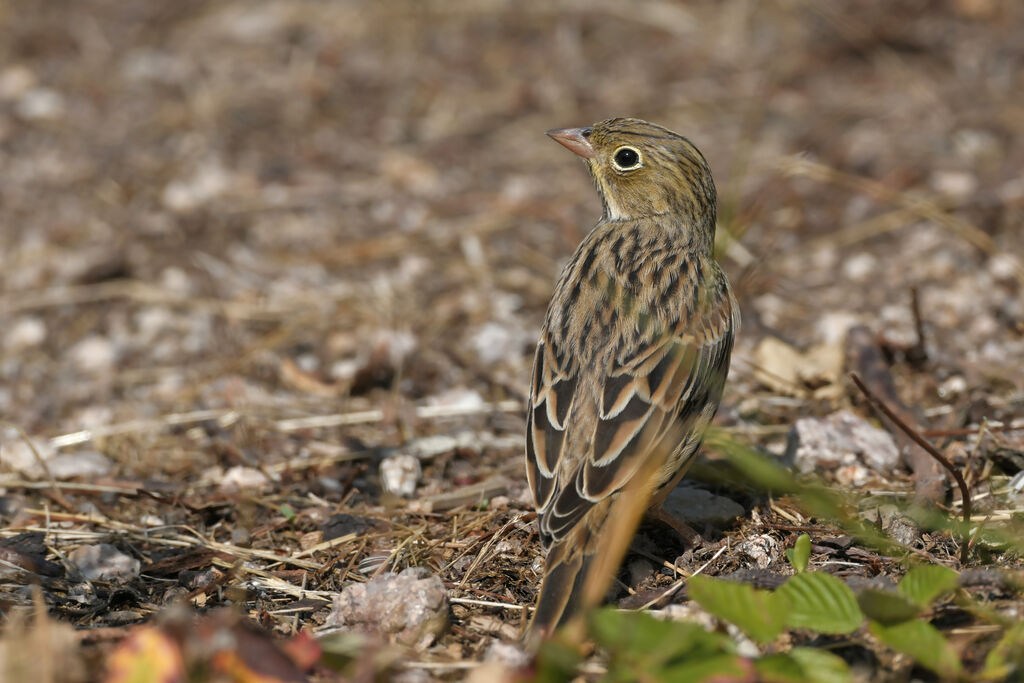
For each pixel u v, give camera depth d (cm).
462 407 1191
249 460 1098
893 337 1220
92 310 1459
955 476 800
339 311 1423
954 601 721
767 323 1316
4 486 1049
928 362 1156
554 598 705
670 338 827
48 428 1230
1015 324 1243
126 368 1348
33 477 1070
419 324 1378
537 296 1430
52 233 1605
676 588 780
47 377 1342
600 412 785
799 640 706
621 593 795
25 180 1731
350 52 2030
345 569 866
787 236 1496
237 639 625
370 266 1517
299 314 1427
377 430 1166
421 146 1789
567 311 851
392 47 2036
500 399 1216
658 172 967
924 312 1289
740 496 925
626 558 834
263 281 1498
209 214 1639
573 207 1620
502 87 1916
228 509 991
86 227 1620
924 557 802
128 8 2198
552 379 813
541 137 1794
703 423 847
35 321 1441
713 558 820
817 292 1371
